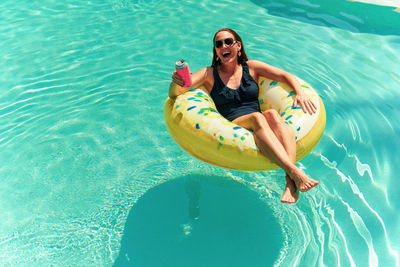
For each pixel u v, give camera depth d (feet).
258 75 10.62
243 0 20.42
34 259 8.66
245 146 8.52
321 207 9.57
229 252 8.71
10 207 10.00
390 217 9.18
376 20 17.81
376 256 8.28
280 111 9.83
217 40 9.96
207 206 9.86
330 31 17.25
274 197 10.03
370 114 12.50
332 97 13.32
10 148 11.82
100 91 14.23
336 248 8.52
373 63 15.01
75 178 10.84
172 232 9.23
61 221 9.60
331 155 11.10
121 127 12.62
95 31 18.08
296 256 8.46
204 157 9.20
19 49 16.88
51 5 20.72
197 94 9.92
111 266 8.47
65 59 16.14
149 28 18.10
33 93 14.19
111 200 10.15
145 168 11.12
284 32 17.34
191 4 20.18
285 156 8.27
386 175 10.35
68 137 12.23
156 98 13.84
